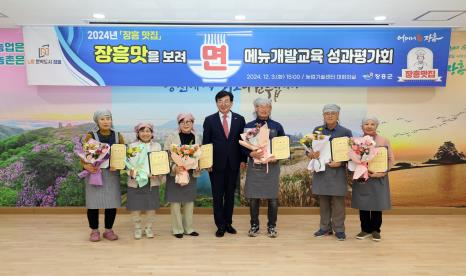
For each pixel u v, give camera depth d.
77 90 4.66
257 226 3.88
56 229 4.08
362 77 4.48
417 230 4.10
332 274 2.95
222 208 3.86
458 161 4.74
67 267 3.06
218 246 3.56
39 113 4.68
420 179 4.75
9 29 4.57
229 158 3.76
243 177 4.73
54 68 4.41
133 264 3.12
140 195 3.66
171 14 3.95
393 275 2.94
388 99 4.70
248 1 3.50
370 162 3.53
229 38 4.43
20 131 4.69
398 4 3.57
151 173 3.54
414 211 4.75
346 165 3.74
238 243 3.64
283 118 4.71
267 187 3.72
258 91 4.69
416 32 4.43
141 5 3.64
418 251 3.46
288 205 4.78
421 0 3.45
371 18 4.07
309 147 3.72
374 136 3.66
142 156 3.59
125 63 4.44
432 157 4.75
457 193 4.76
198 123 4.72
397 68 4.47
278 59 4.46
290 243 3.65
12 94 4.66
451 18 4.05
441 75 4.49
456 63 4.68
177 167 3.59
